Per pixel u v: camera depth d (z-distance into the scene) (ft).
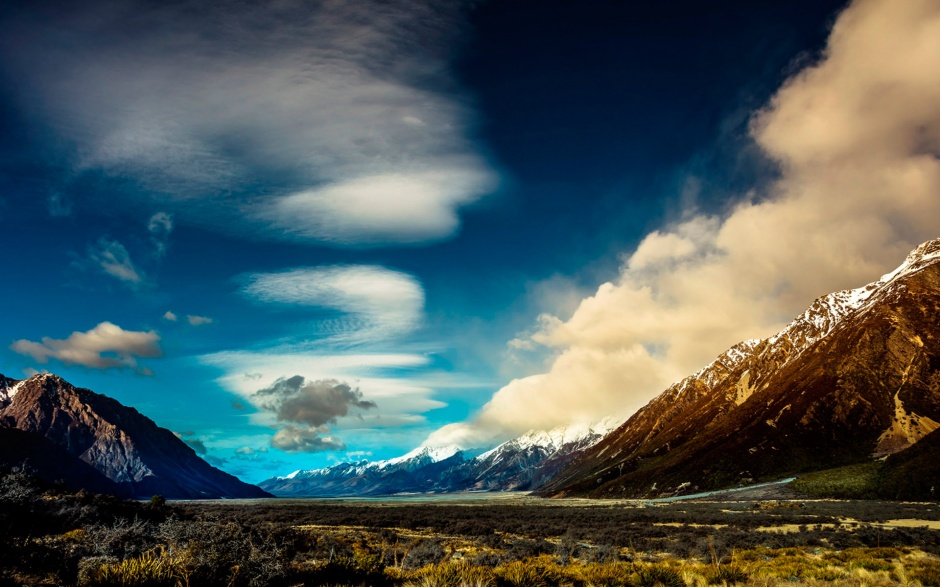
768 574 68.64
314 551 101.86
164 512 126.62
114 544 57.31
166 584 42.65
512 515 274.98
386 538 144.66
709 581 63.41
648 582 61.67
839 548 120.26
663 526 195.72
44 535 63.72
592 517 255.29
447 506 433.89
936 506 273.75
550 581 58.23
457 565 56.34
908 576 66.85
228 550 49.21
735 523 200.34
